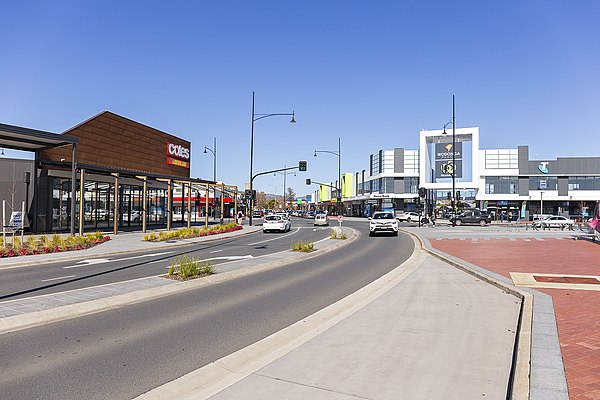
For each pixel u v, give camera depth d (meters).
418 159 76.81
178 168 44.06
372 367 5.31
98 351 6.29
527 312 7.68
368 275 13.48
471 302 9.02
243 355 6.12
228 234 33.56
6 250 17.73
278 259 16.95
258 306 9.20
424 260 17.11
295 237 31.91
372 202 82.31
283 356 5.71
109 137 34.22
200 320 8.05
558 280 11.20
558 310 7.85
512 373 5.00
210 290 11.02
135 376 5.34
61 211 30.73
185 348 6.43
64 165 29.55
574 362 5.21
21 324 7.68
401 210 76.62
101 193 34.53
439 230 38.09
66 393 4.84
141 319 8.12
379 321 7.46
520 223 60.94
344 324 7.27
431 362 5.49
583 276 11.87
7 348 6.43
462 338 6.48
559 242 24.39
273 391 4.64
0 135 24.02
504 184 71.56
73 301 9.20
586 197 69.81
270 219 39.41
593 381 4.63
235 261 16.31
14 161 28.11
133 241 25.47
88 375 5.37
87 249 20.64
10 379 5.23
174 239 27.39
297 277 13.14
